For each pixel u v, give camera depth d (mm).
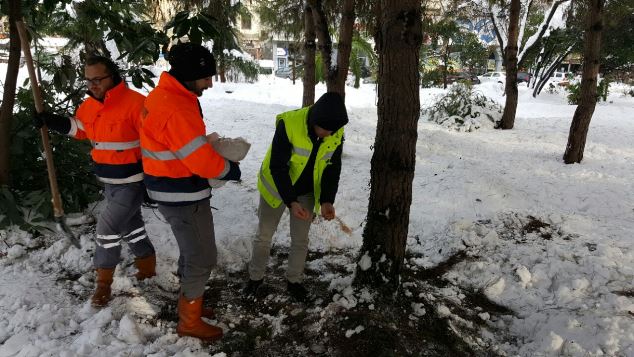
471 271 3871
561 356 2844
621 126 11844
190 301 2703
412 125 2898
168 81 2406
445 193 5406
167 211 2572
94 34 4387
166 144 2398
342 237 4336
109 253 2930
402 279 3568
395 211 3025
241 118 10461
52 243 3721
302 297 3260
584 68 7355
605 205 5559
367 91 18219
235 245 3971
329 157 2900
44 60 4504
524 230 4688
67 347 2506
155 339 2738
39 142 4078
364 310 2984
